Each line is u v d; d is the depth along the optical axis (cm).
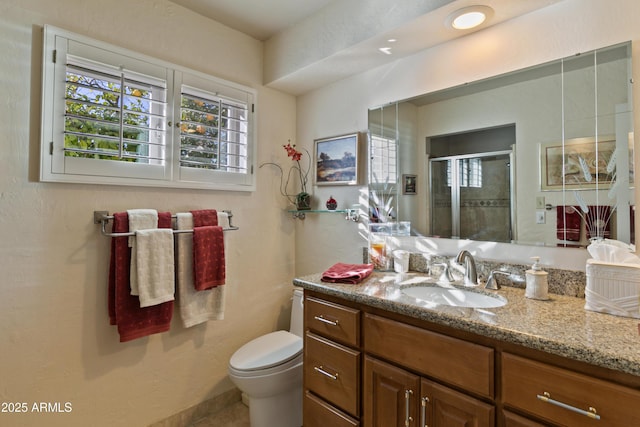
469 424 103
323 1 183
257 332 223
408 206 184
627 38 120
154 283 159
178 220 177
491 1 134
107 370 159
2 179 133
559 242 135
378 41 168
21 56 137
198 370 193
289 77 214
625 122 121
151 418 174
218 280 185
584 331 93
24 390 138
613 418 78
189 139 190
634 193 118
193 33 193
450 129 167
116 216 156
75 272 151
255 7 189
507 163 149
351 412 136
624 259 110
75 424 150
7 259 134
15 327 136
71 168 148
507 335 94
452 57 167
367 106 204
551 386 88
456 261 154
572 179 132
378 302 126
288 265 243
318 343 150
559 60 135
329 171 225
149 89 176
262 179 227
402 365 120
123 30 166
